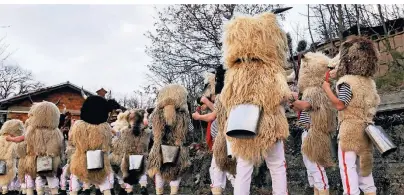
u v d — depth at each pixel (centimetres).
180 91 735
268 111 413
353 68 466
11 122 1034
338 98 465
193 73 1792
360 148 454
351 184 453
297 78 632
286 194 428
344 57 473
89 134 746
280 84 416
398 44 1017
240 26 431
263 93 412
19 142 860
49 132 836
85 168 741
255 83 416
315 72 585
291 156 813
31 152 831
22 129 1044
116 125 966
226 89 428
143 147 845
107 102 780
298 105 503
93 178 745
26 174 845
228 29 441
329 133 577
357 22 1097
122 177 888
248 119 400
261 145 409
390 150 433
